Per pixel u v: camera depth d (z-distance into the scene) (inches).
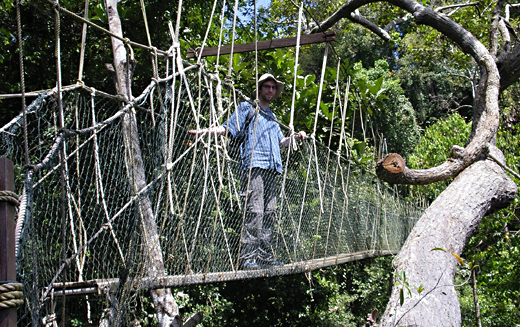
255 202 129.2
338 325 292.4
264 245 130.9
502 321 265.6
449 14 301.4
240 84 230.8
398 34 334.3
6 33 194.7
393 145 651.5
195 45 225.0
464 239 144.6
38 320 71.3
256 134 134.0
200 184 116.4
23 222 62.1
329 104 248.1
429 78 870.4
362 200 234.1
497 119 186.4
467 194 156.4
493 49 222.1
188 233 109.7
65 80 208.7
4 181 55.2
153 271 99.7
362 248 226.7
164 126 105.2
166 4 214.7
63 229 74.1
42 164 67.4
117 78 144.1
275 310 267.3
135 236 96.7
